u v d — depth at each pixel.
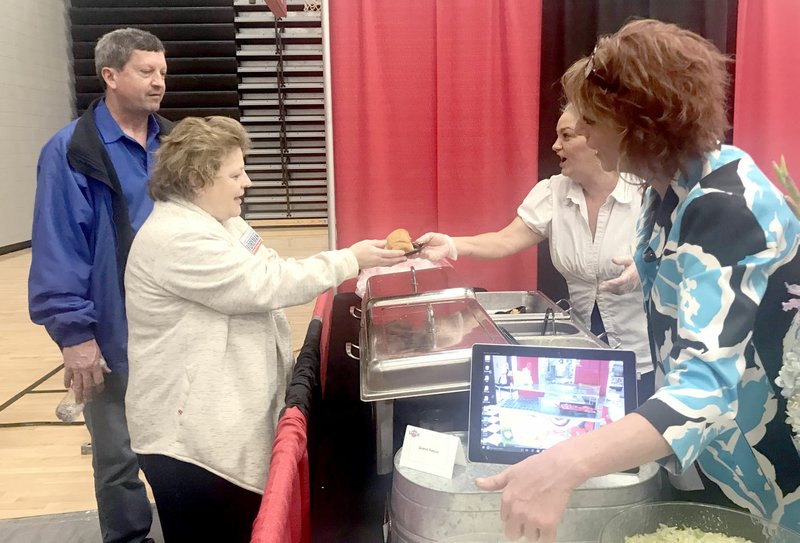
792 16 2.18
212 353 1.32
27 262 6.43
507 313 1.64
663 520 0.75
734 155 0.82
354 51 2.18
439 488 0.85
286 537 0.84
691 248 0.78
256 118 6.71
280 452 1.03
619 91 0.76
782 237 0.78
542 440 0.89
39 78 7.06
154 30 6.51
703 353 0.72
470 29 2.18
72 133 1.82
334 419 1.49
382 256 1.45
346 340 1.97
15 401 3.38
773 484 0.90
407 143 2.27
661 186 0.90
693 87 0.74
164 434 1.34
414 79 2.23
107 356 1.88
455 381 1.07
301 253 5.45
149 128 2.01
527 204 1.88
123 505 2.00
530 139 2.24
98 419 1.93
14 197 6.85
